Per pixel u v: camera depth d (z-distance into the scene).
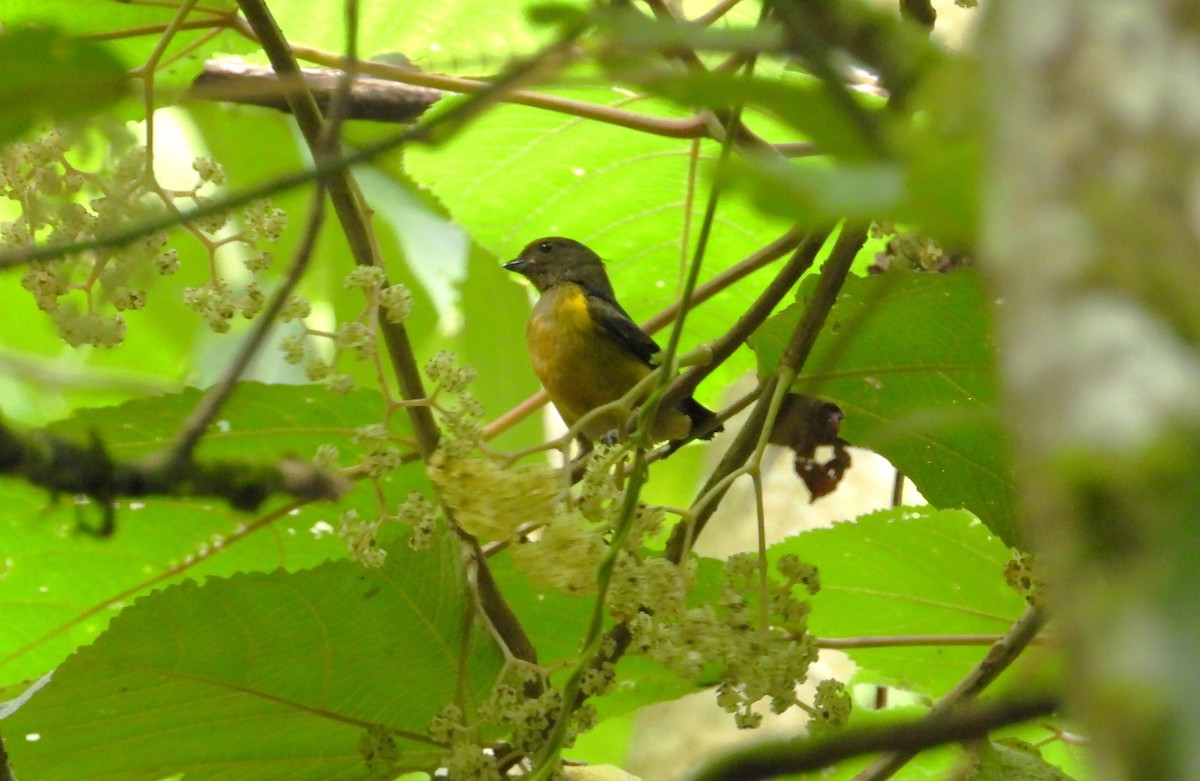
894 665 7.83
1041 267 1.22
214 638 5.57
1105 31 1.28
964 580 7.45
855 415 6.31
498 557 6.44
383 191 12.07
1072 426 1.15
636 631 4.66
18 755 5.79
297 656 5.78
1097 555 1.12
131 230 2.71
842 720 4.84
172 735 5.97
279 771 6.32
